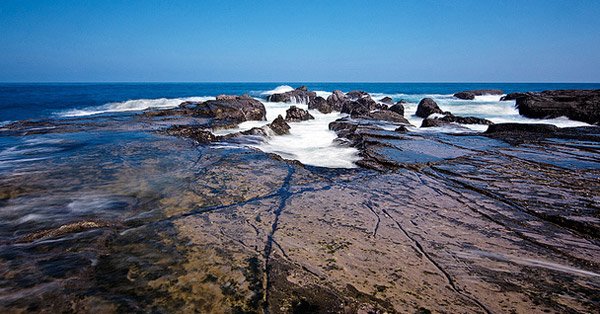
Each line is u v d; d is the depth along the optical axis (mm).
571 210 4844
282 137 13742
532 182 6336
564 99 21250
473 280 3076
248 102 22781
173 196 5383
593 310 2652
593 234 4121
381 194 5648
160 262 3303
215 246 3650
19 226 4305
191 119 18797
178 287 2873
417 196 5570
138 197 5344
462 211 4895
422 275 3145
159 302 2666
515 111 26016
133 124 15711
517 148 9820
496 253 3629
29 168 7078
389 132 13148
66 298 2717
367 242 3822
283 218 4500
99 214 4664
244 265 3246
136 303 2652
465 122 19125
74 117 19156
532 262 3449
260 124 19297
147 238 3863
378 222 4434
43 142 10508
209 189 5742
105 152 8891
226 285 2906
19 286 2891
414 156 8680
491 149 9672
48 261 3334
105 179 6301
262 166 7457
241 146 10258
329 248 3645
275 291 2824
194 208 4867
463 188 6043
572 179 6520
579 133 12383
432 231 4176
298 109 20969
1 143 10336
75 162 7656
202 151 9148
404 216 4668
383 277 3088
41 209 4863
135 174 6656
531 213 4809
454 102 32844
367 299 2742
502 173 7016
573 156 8648
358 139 11305
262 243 3736
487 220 4566
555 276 3176
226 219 4441
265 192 5641
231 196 5402
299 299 2721
